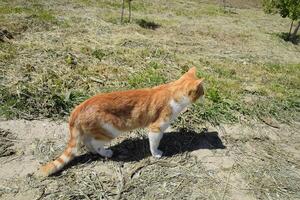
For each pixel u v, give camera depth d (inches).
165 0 112.8
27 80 40.5
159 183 29.0
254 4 135.9
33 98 36.9
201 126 37.2
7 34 55.4
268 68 59.8
